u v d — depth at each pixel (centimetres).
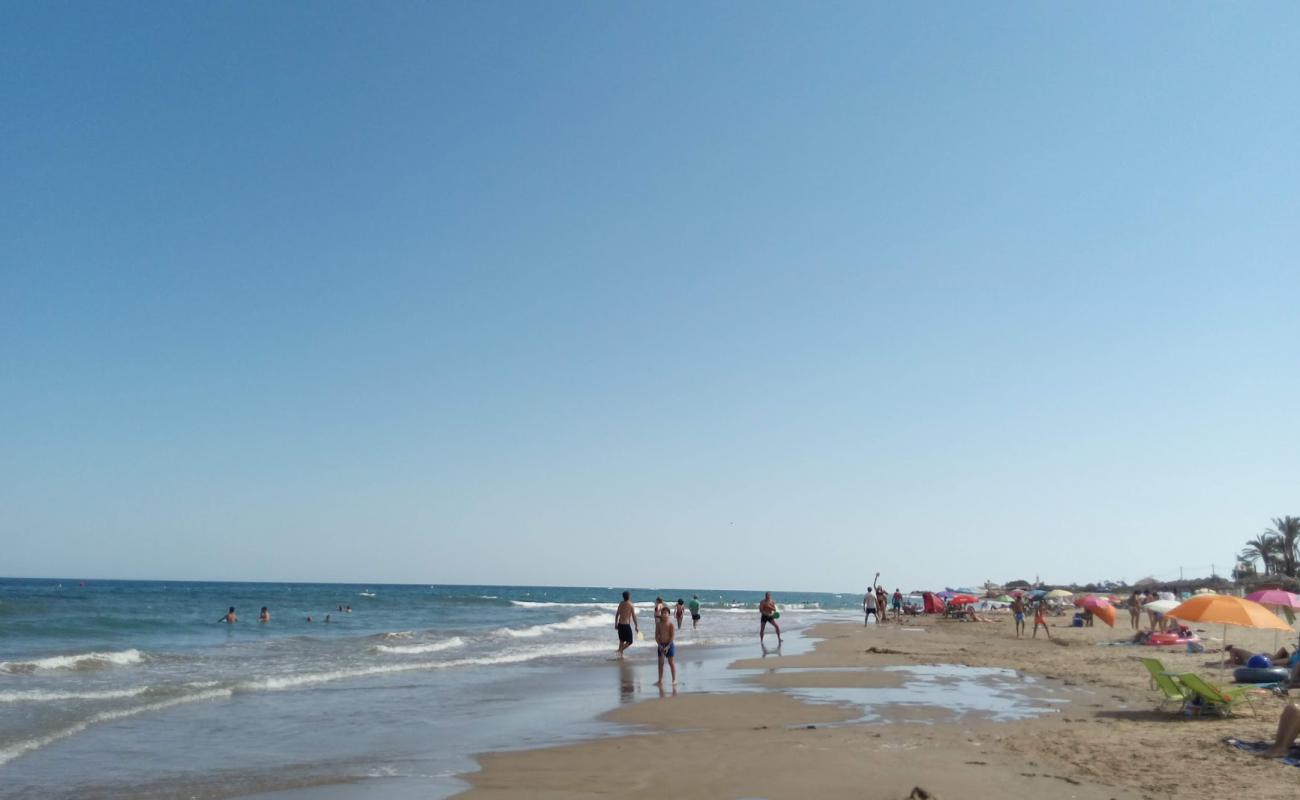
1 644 2734
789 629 4138
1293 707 981
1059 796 804
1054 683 1711
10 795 873
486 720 1345
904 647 2725
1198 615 1286
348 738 1194
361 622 4719
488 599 10025
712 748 1075
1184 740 1055
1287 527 7956
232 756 1070
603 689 1723
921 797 790
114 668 2059
